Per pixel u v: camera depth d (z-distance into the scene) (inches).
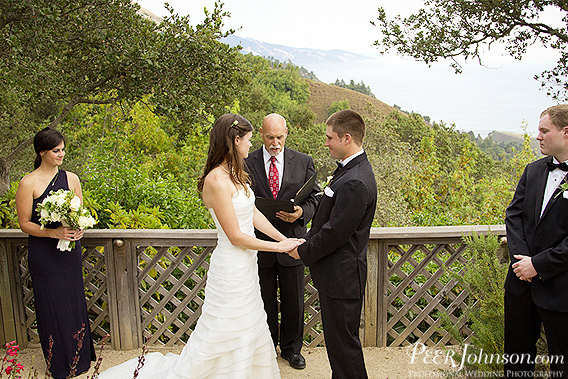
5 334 121.0
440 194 725.3
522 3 234.8
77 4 185.8
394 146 538.6
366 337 120.1
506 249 115.9
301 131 1688.0
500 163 905.5
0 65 160.9
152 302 120.6
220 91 215.6
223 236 88.4
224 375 86.4
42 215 97.3
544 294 80.7
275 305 115.4
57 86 205.6
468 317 117.3
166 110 202.7
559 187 81.9
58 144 102.9
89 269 119.6
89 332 111.1
